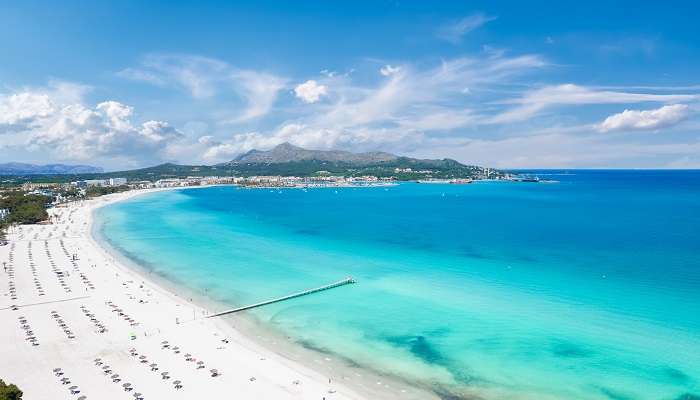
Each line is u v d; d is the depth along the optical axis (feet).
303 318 309.83
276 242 602.44
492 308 321.11
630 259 466.70
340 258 496.64
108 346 258.78
